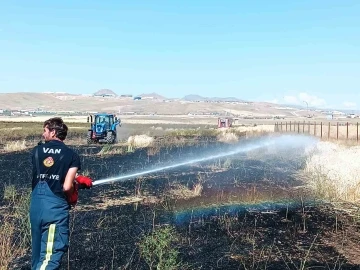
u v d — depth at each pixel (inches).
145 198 454.6
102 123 1288.1
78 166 211.2
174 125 3801.7
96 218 370.3
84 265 262.4
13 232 323.0
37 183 207.9
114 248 291.6
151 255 259.1
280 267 259.3
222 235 321.7
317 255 280.4
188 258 272.8
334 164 556.1
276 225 347.9
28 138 1465.3
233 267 258.7
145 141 1212.5
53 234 202.4
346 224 349.1
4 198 449.4
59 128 216.7
